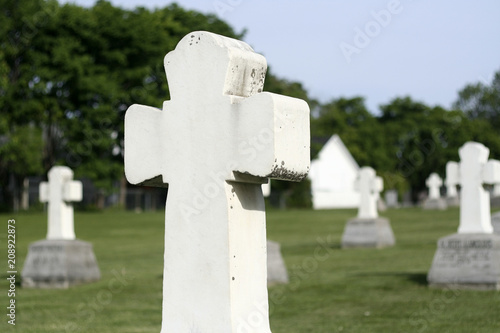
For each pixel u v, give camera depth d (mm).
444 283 17062
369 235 29594
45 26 60031
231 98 6273
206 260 6387
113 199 72438
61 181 20578
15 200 62656
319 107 111250
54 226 20578
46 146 64812
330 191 87875
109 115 61531
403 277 19125
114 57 61562
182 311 6477
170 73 6520
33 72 59625
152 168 6652
